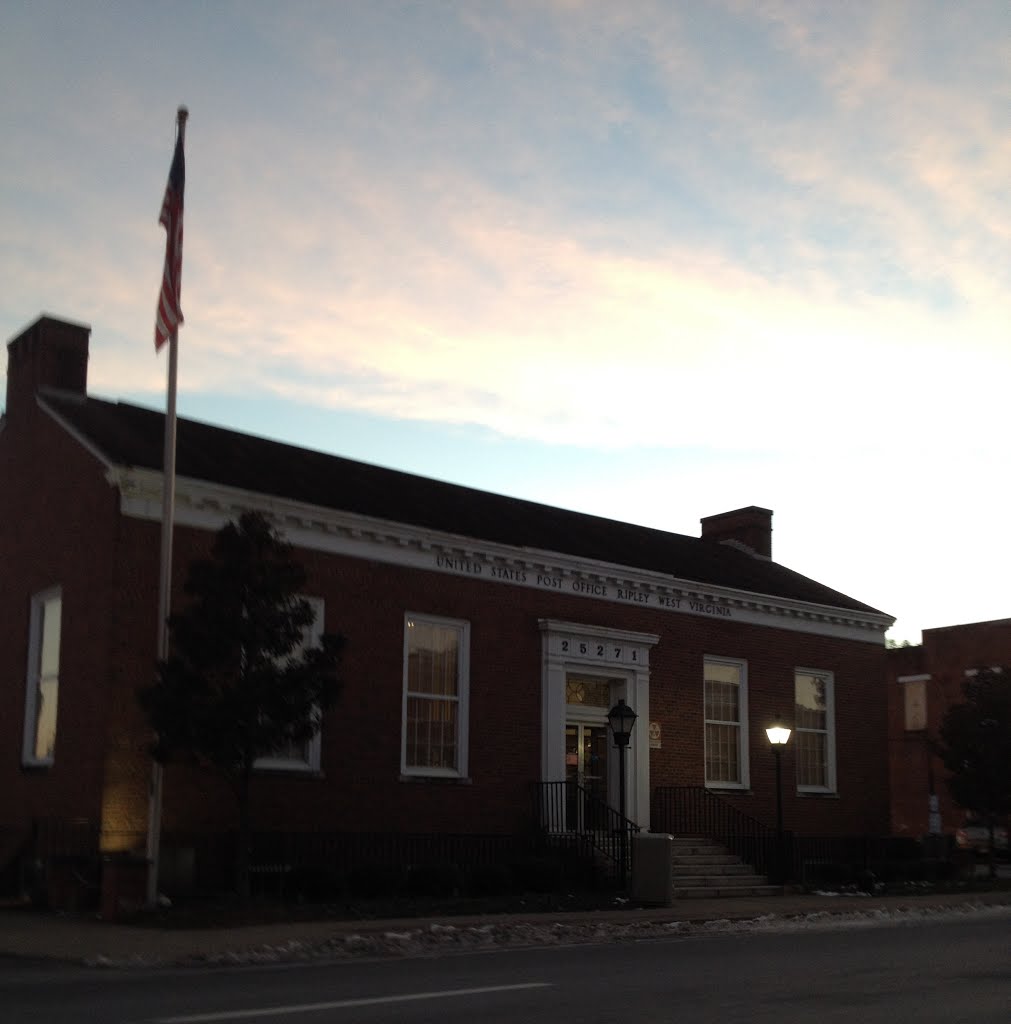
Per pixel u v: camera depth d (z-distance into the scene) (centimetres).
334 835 2159
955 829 4709
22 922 1666
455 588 2455
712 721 2930
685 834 2761
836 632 3284
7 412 2456
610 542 3006
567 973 1217
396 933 1528
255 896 1900
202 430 2522
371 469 2792
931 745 3189
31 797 2131
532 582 2594
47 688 2183
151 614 2016
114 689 1956
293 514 2203
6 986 1117
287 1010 957
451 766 2398
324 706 1791
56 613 2198
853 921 1916
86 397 2414
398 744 2308
